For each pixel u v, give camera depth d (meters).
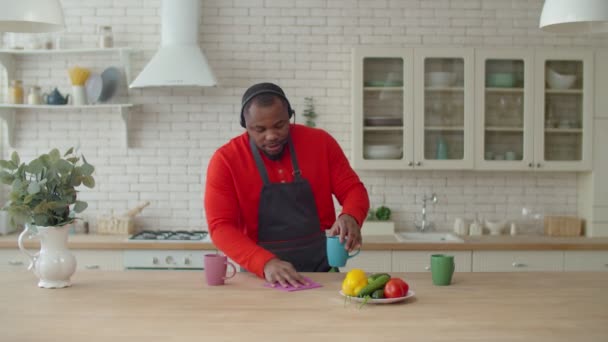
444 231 5.44
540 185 5.46
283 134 2.72
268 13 5.36
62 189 2.54
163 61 4.95
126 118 5.30
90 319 2.04
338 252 2.66
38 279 2.69
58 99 5.14
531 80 5.09
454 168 5.11
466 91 5.08
